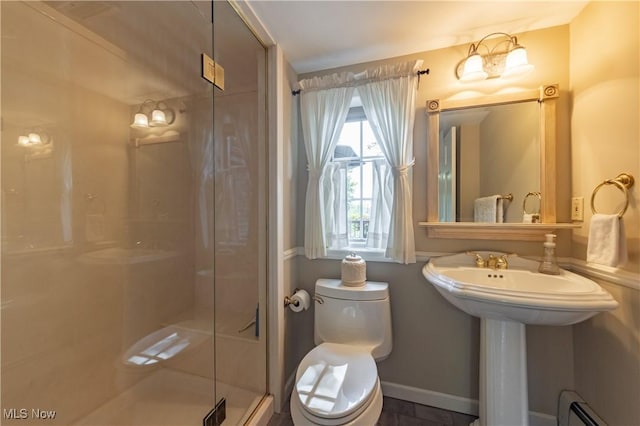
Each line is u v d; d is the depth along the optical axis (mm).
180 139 1572
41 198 1057
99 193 1242
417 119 1559
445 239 1513
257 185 1541
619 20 1053
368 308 1428
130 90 1344
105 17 1227
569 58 1335
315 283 1707
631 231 1000
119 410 1265
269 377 1505
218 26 1391
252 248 1544
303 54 1604
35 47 1030
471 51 1425
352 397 985
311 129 1682
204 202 1629
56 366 1091
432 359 1532
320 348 1331
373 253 1632
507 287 1300
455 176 1476
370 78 1569
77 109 1161
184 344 1512
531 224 1320
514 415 1167
